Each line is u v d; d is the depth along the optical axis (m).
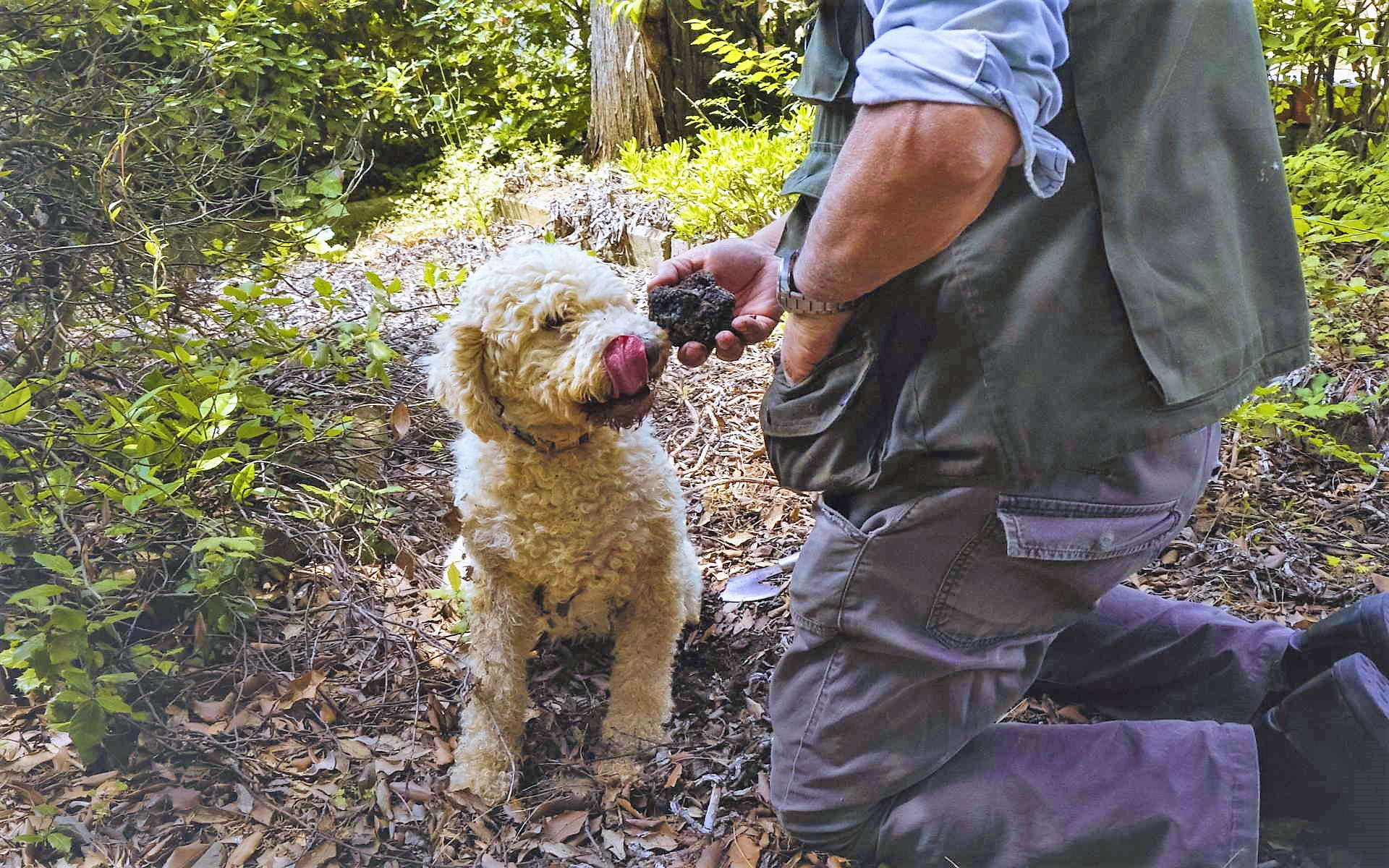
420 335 4.30
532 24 8.53
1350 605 1.93
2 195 2.53
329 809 2.17
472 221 6.78
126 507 2.03
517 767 2.32
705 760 2.34
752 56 5.45
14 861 2.01
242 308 2.87
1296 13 4.35
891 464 1.65
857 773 1.84
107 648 2.25
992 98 1.19
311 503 2.71
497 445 2.32
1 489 2.41
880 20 1.34
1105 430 1.46
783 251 1.79
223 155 3.56
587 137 7.82
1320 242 3.87
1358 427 3.30
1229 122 1.50
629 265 5.79
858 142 1.30
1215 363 1.47
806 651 1.91
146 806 2.16
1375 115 4.46
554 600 2.44
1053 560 1.61
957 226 1.31
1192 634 2.18
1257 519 3.02
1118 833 1.72
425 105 8.20
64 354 2.73
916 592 1.73
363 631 2.72
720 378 4.32
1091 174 1.42
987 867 1.81
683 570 2.59
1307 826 1.93
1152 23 1.38
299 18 7.76
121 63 3.39
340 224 6.98
